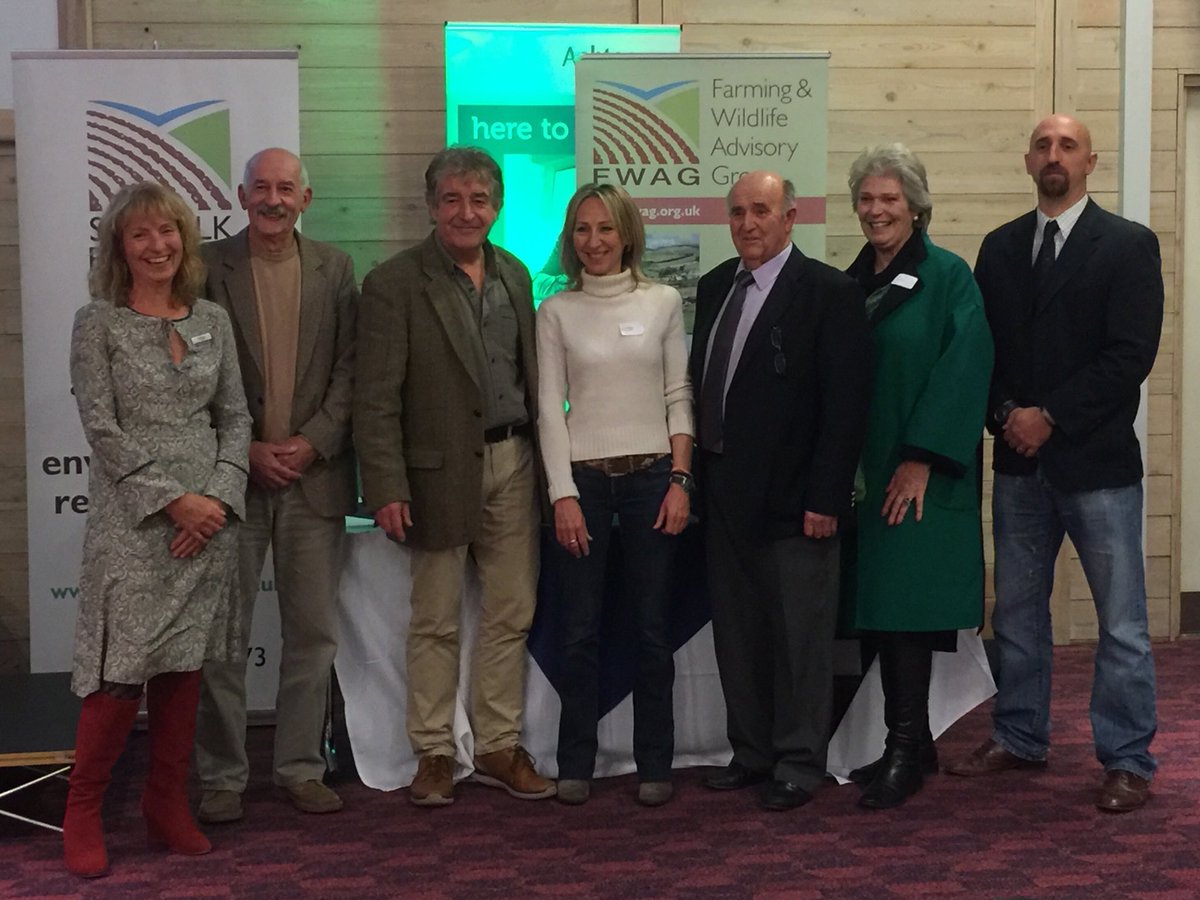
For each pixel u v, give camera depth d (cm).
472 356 319
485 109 439
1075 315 320
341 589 345
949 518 320
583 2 464
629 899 265
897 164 320
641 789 325
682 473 319
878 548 321
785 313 315
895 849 291
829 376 311
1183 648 488
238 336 315
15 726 313
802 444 317
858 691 351
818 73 419
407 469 322
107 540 272
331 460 321
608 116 417
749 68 418
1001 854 287
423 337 318
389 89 461
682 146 419
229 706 314
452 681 335
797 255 321
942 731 352
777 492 316
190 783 346
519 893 269
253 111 394
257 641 406
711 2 468
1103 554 320
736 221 317
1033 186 487
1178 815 311
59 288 391
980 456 330
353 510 330
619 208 321
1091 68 485
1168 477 498
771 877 276
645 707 326
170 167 393
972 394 317
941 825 306
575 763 328
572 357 322
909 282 321
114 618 270
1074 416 314
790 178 421
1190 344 505
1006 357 332
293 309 322
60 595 397
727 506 318
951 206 485
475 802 329
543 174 444
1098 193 489
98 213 391
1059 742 372
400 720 346
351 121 461
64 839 287
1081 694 423
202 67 393
